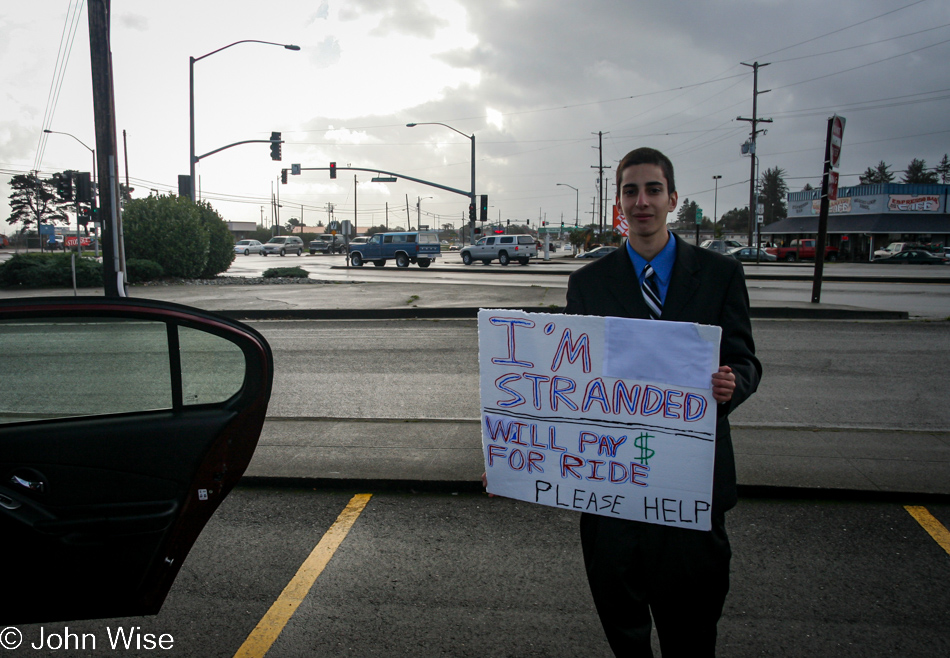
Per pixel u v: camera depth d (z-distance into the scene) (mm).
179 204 24953
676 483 2156
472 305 14664
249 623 2996
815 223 56125
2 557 2367
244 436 2607
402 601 3166
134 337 2512
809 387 7484
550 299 15969
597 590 2258
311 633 2914
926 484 4297
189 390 2576
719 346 2061
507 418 2363
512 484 2383
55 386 2490
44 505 2412
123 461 2473
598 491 2256
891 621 2975
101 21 14508
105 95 14578
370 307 14445
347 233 32844
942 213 50719
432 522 4016
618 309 2221
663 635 2281
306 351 9930
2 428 2410
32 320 2387
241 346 2572
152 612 2521
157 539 2494
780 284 22750
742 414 6414
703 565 2166
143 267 23078
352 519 4055
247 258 56312
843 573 3387
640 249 2232
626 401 2186
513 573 3422
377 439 5367
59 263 22234
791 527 3891
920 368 8453
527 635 2891
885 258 43188
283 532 3891
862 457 4840
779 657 2723
